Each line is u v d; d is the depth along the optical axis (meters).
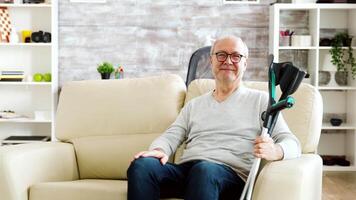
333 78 5.43
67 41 5.66
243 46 2.71
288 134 2.50
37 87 5.69
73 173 2.90
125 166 2.88
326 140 5.69
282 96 2.29
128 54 5.68
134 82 3.09
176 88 3.04
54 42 5.48
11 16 5.62
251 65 5.65
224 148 2.59
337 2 5.31
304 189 2.15
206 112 2.71
